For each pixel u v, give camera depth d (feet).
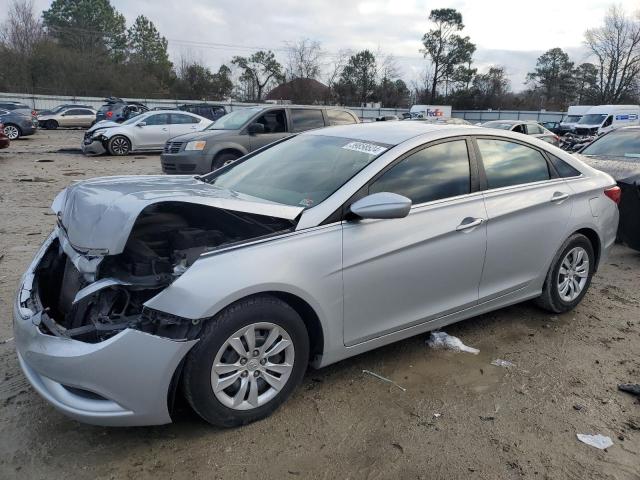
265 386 9.87
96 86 197.26
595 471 8.84
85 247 9.18
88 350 8.33
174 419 9.94
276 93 210.79
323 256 9.92
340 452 9.18
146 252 10.21
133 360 8.38
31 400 10.46
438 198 11.73
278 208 9.98
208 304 8.63
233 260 9.06
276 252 9.46
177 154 36.09
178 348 8.58
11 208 28.71
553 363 12.40
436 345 13.03
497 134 13.35
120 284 8.68
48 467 8.71
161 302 8.48
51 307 10.64
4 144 55.57
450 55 241.55
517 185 13.29
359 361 12.27
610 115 105.91
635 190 20.15
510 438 9.64
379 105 198.70
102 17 263.29
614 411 10.53
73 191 11.05
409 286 11.24
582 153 26.71
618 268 20.03
